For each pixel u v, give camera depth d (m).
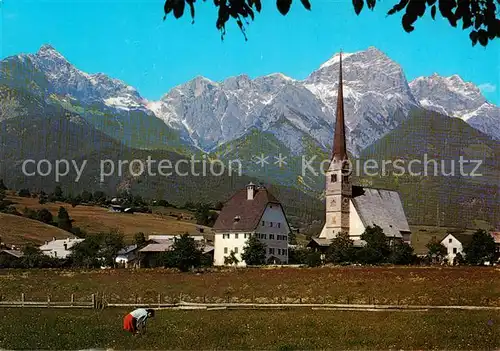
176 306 79.44
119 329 50.66
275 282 112.06
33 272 132.38
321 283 108.88
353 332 49.62
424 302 85.75
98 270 135.00
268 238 173.75
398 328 52.06
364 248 153.50
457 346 41.75
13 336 46.22
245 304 79.06
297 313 70.06
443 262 165.62
